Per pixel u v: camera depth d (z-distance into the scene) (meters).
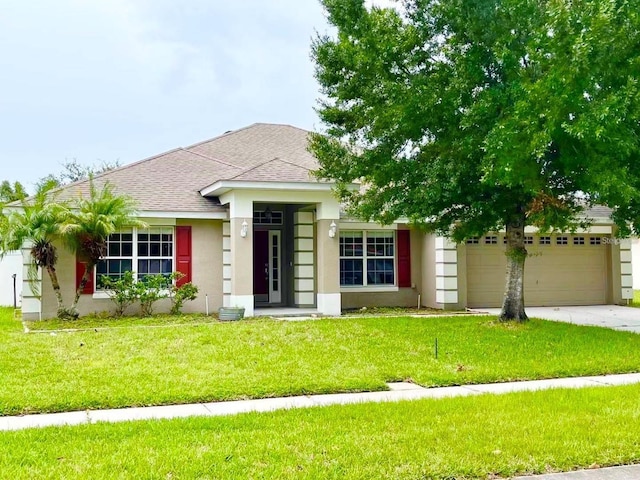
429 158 12.54
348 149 13.75
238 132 22.11
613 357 10.08
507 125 10.45
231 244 16.27
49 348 10.53
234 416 6.63
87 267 15.08
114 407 7.20
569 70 9.85
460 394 7.80
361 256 18.84
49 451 5.38
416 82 11.83
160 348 10.59
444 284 18.08
